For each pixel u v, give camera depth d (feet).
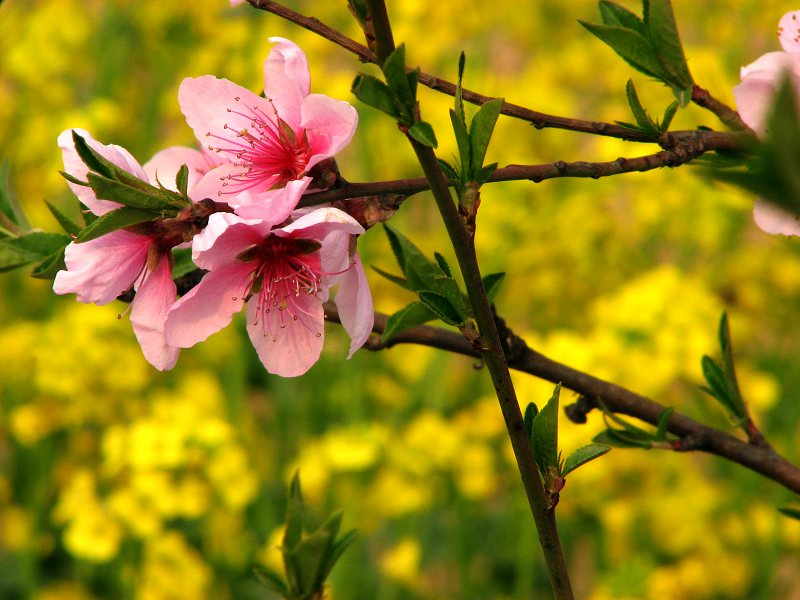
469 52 24.34
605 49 24.95
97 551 18.67
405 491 18.30
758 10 22.53
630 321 19.04
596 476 18.49
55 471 21.44
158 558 19.02
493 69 31.17
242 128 6.59
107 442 19.04
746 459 7.44
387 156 22.50
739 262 23.11
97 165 5.44
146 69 27.07
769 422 21.21
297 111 6.30
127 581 19.58
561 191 23.07
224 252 6.03
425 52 23.56
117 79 25.91
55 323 21.01
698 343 18.93
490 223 22.66
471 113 22.67
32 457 21.65
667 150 6.09
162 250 5.98
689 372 18.90
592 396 7.39
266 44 24.66
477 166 5.24
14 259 7.18
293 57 6.09
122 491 19.49
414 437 18.51
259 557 20.07
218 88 6.61
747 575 18.98
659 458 19.27
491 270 22.77
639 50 6.37
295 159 6.31
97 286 5.98
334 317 6.88
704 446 7.47
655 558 19.40
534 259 23.07
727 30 22.70
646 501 19.11
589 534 20.59
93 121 23.89
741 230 23.56
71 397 20.71
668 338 18.83
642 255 24.30
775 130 2.99
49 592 21.03
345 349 21.27
